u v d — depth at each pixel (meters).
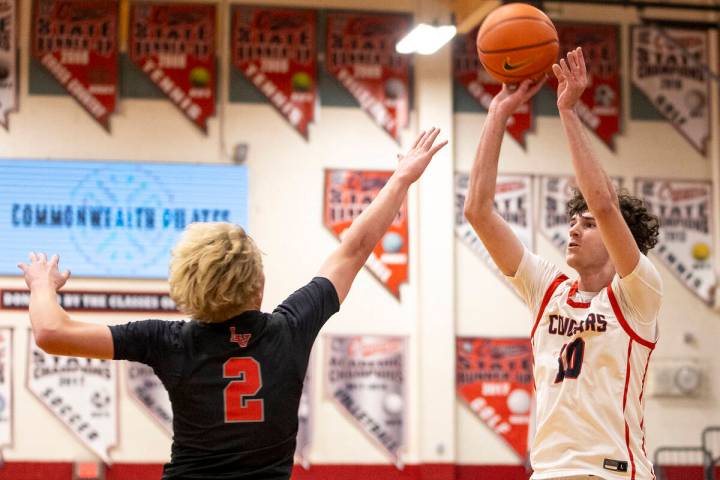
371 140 15.69
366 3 15.91
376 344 15.36
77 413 14.70
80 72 15.20
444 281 15.44
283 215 15.37
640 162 16.31
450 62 15.85
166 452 14.78
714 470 15.57
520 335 15.66
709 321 16.17
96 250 14.95
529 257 5.50
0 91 15.01
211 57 15.48
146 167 15.16
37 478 14.52
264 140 15.48
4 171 14.89
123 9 15.37
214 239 3.95
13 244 14.82
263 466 3.86
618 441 4.92
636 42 16.50
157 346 3.92
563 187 16.05
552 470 4.98
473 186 5.45
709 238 16.31
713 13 16.66
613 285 5.12
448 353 15.31
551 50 5.67
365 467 15.10
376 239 4.38
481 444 15.39
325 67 15.71
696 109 16.50
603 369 5.00
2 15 15.13
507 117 5.56
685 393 15.95
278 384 3.91
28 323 14.73
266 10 15.69
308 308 4.14
